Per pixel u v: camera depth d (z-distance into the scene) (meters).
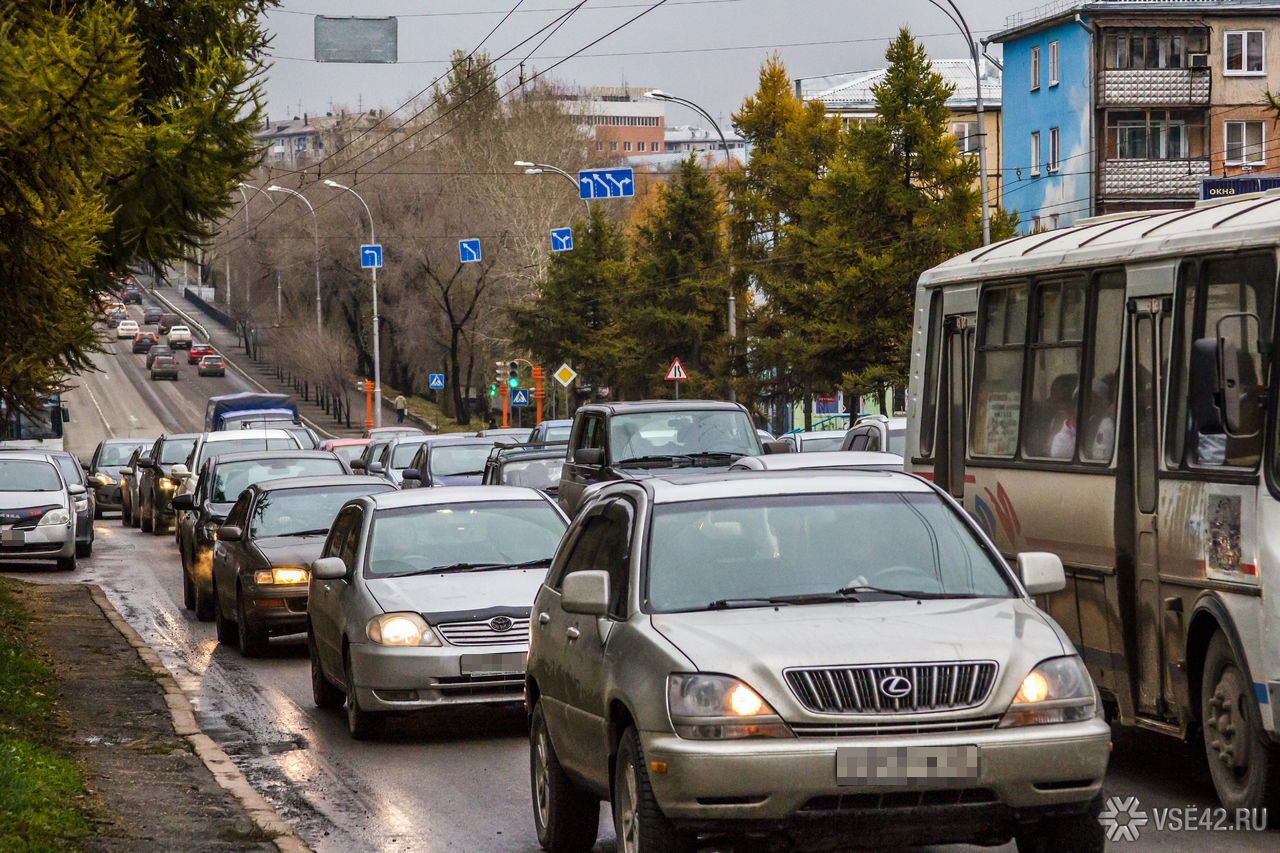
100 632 65.88
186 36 56.94
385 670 41.28
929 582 25.86
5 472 100.94
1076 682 23.14
